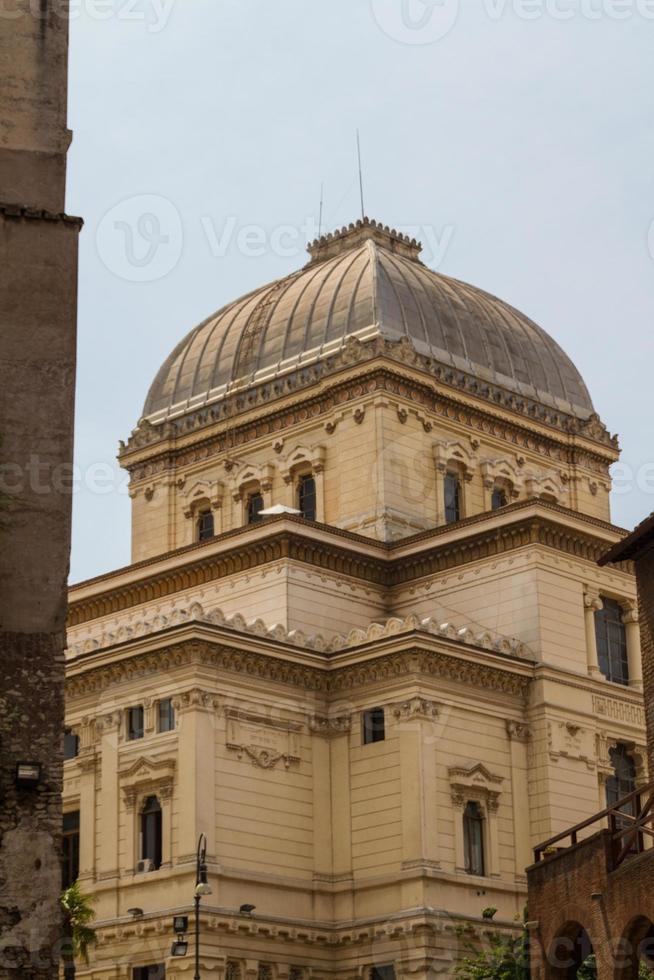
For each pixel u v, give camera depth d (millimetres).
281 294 114750
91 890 85312
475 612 95812
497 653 90750
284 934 84062
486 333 113250
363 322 107750
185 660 84625
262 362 111500
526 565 94188
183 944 72000
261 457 108875
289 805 86750
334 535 97000
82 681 89312
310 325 110188
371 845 86688
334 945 86375
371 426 102875
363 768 88125
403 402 104000
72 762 88812
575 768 92062
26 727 36062
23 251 39219
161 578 101750
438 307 111250
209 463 111688
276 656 87812
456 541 96812
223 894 81812
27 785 35406
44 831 35219
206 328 118562
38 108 40438
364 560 98688
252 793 85062
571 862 49781
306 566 96125
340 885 87188
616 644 98250
